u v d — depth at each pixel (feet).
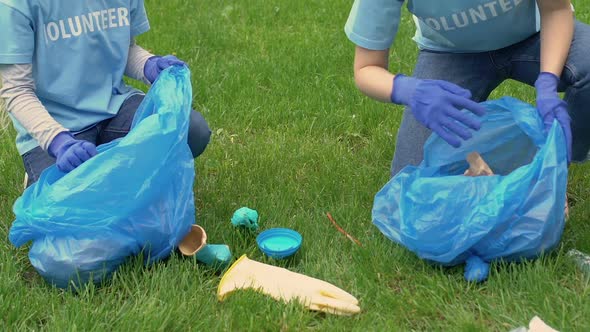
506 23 7.86
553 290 6.70
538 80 7.36
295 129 10.82
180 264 7.25
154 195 7.02
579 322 6.34
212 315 6.63
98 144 8.30
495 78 8.66
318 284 6.89
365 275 7.16
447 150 7.69
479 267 7.01
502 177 6.82
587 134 8.10
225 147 10.35
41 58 7.73
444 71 8.59
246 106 11.55
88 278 7.02
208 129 8.30
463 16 7.73
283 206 8.53
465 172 7.41
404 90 7.10
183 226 7.29
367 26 7.42
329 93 12.00
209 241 7.88
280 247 7.56
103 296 6.90
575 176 9.11
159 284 6.97
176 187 7.24
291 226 8.17
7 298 6.79
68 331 6.31
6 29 7.34
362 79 7.51
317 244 7.75
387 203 7.54
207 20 16.11
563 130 6.88
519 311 6.52
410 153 8.38
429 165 7.70
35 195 6.93
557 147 6.72
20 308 6.69
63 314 6.59
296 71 13.00
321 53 13.80
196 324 6.53
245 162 9.76
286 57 13.61
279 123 11.23
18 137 8.09
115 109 8.18
